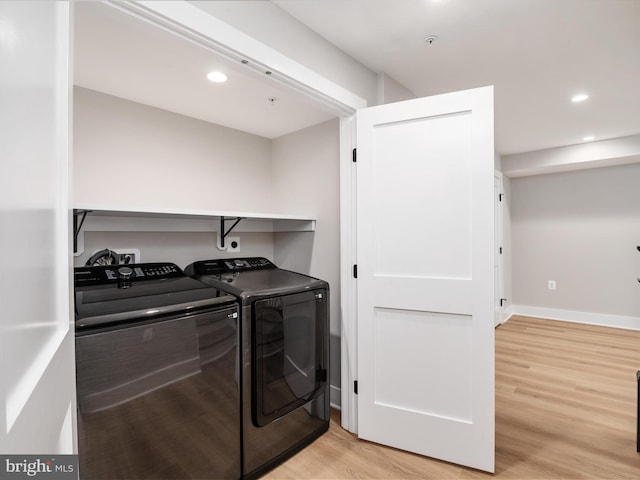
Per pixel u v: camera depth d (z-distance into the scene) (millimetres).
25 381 342
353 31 1678
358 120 1919
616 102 2674
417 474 1655
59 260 517
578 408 2266
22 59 343
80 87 1947
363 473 1670
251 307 1625
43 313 421
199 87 1978
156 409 1305
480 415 1662
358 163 1922
